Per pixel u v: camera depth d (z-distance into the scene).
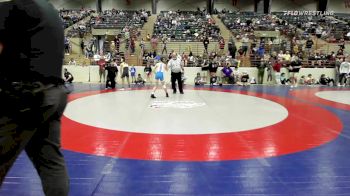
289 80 17.92
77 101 10.12
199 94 12.28
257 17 30.81
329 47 22.17
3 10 1.87
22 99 1.83
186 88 14.95
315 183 3.61
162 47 22.03
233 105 9.43
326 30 25.70
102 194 3.25
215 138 5.57
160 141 5.33
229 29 26.42
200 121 7.02
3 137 1.85
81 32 24.86
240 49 20.08
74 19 29.28
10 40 1.85
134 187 3.44
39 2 1.91
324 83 17.86
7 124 1.84
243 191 3.36
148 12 33.12
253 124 6.77
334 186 3.53
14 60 1.86
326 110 8.84
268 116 7.75
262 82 18.23
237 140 5.46
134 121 6.98
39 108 1.90
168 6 37.97
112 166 4.10
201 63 18.36
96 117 7.41
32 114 1.90
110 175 3.78
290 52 20.11
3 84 1.83
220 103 9.82
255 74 18.44
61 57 2.03
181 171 3.95
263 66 17.91
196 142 5.29
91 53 21.44
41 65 1.90
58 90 2.01
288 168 4.10
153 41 21.77
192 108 8.79
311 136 5.83
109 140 5.38
